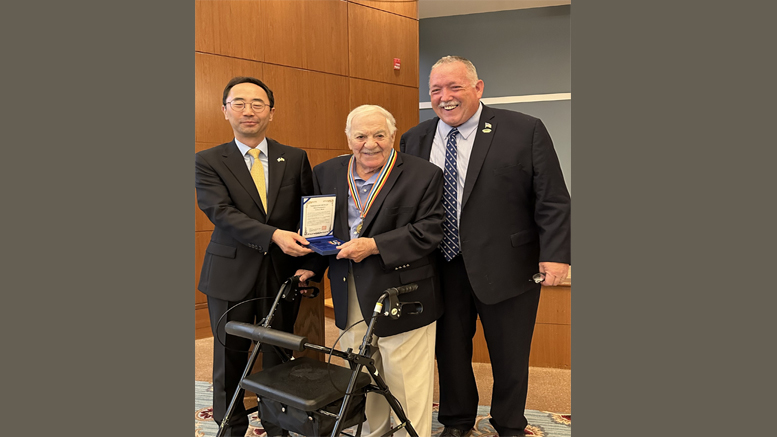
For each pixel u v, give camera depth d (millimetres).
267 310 2527
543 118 7246
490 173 2449
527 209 2547
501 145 2465
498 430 2688
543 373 3662
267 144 2588
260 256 2475
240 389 2195
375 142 2258
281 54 4770
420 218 2338
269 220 2490
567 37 7066
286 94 4816
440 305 2496
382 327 2273
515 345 2568
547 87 7176
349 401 1973
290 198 2564
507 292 2469
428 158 2611
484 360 3859
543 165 2432
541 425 2885
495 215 2455
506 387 2623
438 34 7465
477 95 2484
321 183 2545
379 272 2297
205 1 4312
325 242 2338
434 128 2635
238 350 2521
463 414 2699
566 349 3729
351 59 5246
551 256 2418
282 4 4750
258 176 2529
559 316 3721
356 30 5270
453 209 2504
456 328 2617
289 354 2592
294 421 2107
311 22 4945
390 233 2256
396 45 5594
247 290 2461
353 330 2449
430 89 2494
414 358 2363
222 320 2502
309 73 4957
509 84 7305
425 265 2391
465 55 7402
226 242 2510
